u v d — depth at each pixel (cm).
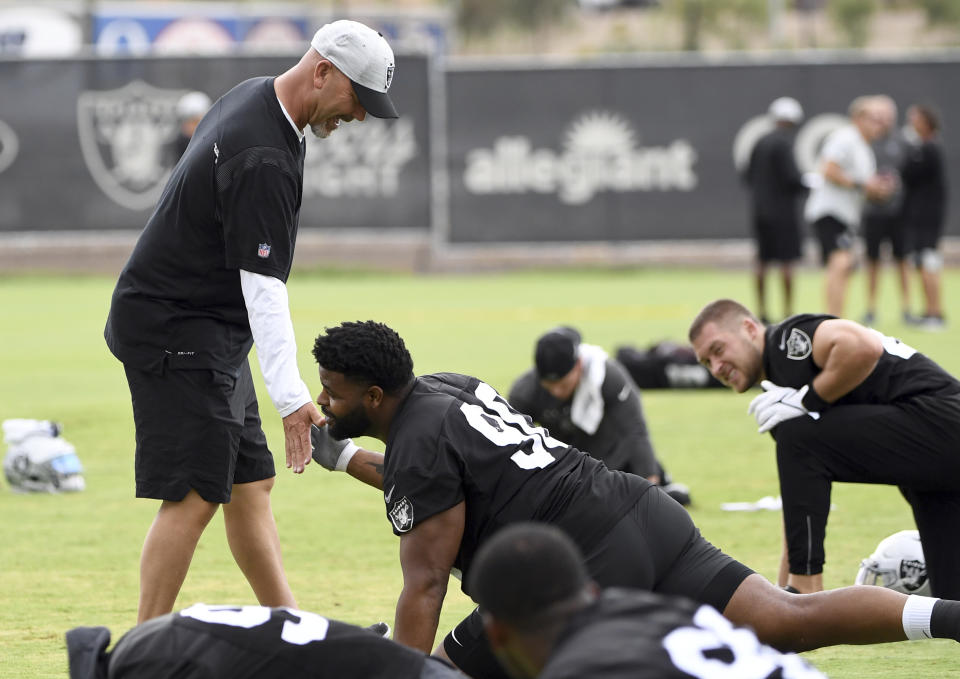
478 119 8069
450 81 8056
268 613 1284
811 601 1477
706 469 2989
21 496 2767
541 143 8069
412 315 5994
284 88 1672
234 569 2211
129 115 7925
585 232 8081
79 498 2745
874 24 18338
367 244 8325
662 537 1495
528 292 7119
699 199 8031
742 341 1916
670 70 7981
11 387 4175
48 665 1702
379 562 2242
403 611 1442
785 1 18625
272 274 1653
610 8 16738
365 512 2625
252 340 1747
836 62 7862
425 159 8075
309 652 1255
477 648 1512
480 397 1528
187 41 10975
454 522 1454
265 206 1642
